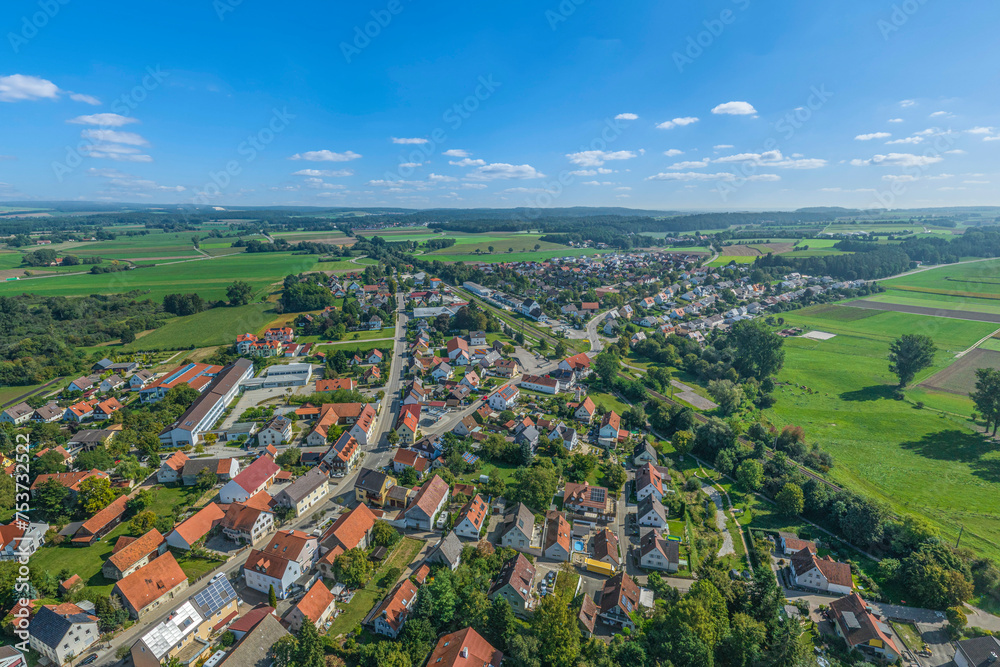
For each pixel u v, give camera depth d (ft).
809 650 233.14
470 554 303.07
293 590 271.90
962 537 338.75
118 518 328.29
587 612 257.96
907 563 299.58
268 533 323.98
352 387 563.89
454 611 253.24
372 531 314.76
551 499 366.02
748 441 472.03
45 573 261.85
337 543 292.20
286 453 407.44
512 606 267.18
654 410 540.52
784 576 308.81
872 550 331.36
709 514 369.50
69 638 223.30
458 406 531.09
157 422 448.65
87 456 375.45
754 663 226.99
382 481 357.61
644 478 387.55
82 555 296.92
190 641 232.32
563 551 310.04
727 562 317.83
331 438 444.55
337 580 280.92
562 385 604.08
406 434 449.89
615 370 616.80
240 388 570.46
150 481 380.78
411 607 254.47
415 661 227.61
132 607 249.14
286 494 343.26
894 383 609.01
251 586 277.64
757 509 379.55
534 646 223.10
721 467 421.18
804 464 435.53
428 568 284.00
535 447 449.48
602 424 479.82
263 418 489.67
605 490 371.97
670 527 347.56
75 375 599.98
